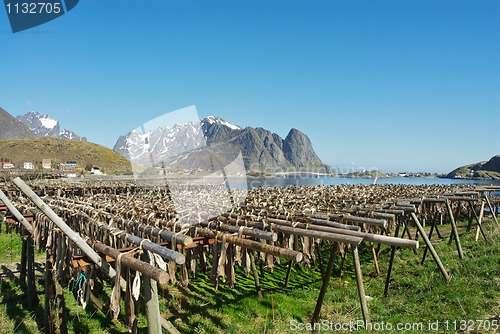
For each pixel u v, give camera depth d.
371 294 7.51
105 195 13.09
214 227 6.20
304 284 8.27
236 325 6.07
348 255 10.47
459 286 6.93
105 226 5.96
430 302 6.58
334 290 7.75
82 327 6.02
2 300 7.28
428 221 16.45
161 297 7.22
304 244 6.78
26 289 7.87
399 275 8.41
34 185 16.77
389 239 5.41
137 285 4.03
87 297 5.09
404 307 6.57
